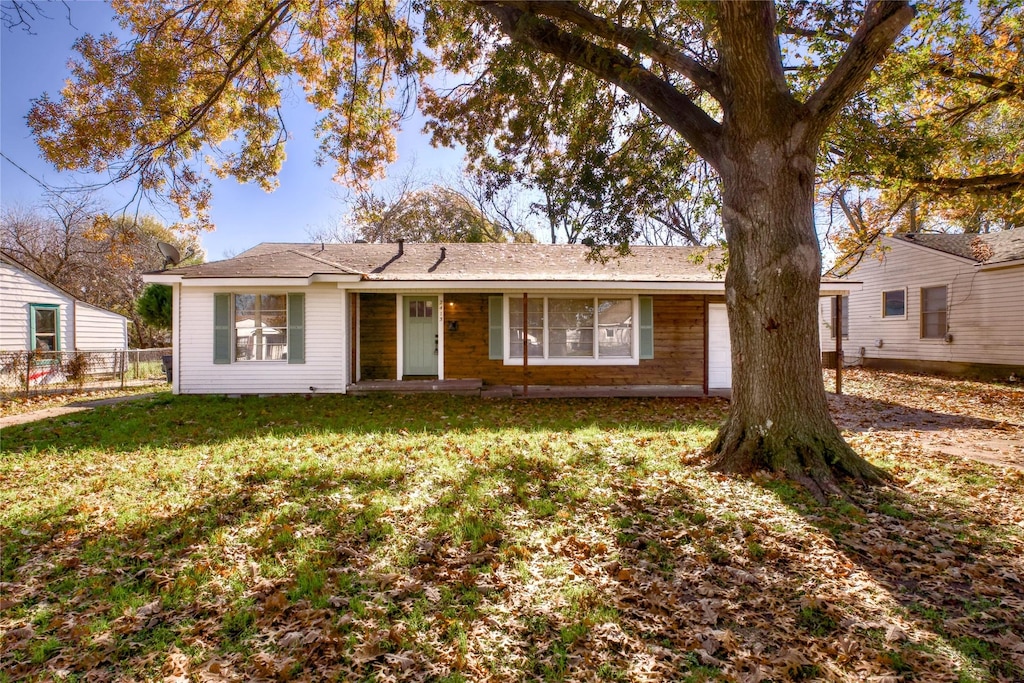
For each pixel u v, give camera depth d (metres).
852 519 4.13
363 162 10.80
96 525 4.14
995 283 14.36
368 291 12.70
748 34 4.86
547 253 15.07
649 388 12.40
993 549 3.63
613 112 8.66
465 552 3.64
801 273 5.33
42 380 14.32
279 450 6.57
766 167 5.31
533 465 5.76
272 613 2.93
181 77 8.85
